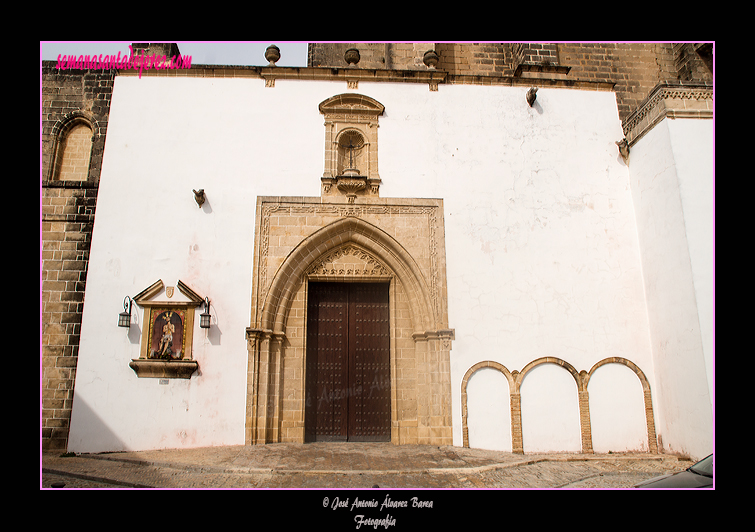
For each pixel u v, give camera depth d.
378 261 14.34
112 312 13.16
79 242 13.90
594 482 10.25
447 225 14.30
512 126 15.13
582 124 15.36
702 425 11.77
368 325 14.27
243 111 14.62
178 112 14.48
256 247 13.78
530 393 13.42
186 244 13.68
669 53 19.97
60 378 12.99
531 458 12.06
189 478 10.09
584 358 13.72
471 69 19.25
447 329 13.55
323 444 12.91
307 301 14.14
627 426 13.38
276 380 13.24
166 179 14.03
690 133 13.11
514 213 14.53
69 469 10.63
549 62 17.14
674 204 12.93
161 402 12.72
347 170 14.31
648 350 13.88
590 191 14.88
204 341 13.11
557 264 14.27
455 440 12.95
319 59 18.97
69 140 15.05
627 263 14.41
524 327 13.79
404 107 14.98
